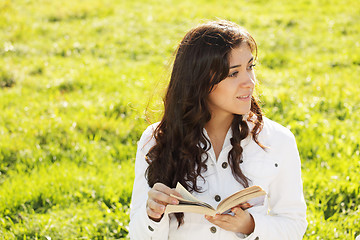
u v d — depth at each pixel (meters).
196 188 2.15
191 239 2.15
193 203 1.94
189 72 2.05
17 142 5.57
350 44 10.11
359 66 8.70
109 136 5.89
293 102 6.77
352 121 6.07
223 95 2.05
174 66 2.14
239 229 2.04
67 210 4.12
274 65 8.98
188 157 2.14
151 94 2.57
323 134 5.54
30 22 12.12
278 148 2.20
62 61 9.45
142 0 14.80
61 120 6.21
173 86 2.13
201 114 2.09
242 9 13.33
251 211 2.15
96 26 11.95
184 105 2.09
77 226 3.90
